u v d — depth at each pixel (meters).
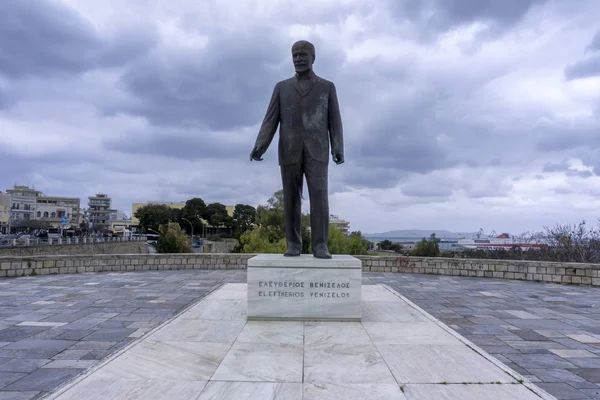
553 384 4.28
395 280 13.55
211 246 55.34
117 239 48.03
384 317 5.73
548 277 13.14
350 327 5.14
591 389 4.14
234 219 79.19
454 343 4.45
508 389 3.24
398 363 3.81
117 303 8.78
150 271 15.40
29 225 68.81
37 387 4.10
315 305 5.52
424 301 9.54
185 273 14.76
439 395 3.12
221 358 3.92
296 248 6.41
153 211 76.12
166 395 3.08
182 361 3.83
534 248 22.64
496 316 7.80
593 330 6.67
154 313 7.73
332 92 6.32
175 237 32.41
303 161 6.29
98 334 6.18
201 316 5.74
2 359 4.97
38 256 13.99
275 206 40.62
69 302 8.88
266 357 3.95
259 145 6.17
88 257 14.92
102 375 3.47
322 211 6.12
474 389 3.24
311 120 6.17
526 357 5.20
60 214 85.00
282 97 6.29
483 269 14.34
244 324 5.28
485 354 4.09
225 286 8.57
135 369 3.62
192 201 77.06
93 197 102.25
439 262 15.13
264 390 3.19
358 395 3.11
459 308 8.65
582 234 20.59
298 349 4.22
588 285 12.37
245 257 16.19
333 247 28.64
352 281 5.55
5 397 3.84
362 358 3.94
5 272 13.41
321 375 3.50
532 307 8.79
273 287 5.54
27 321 7.03
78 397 3.04
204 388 3.22
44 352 5.26
